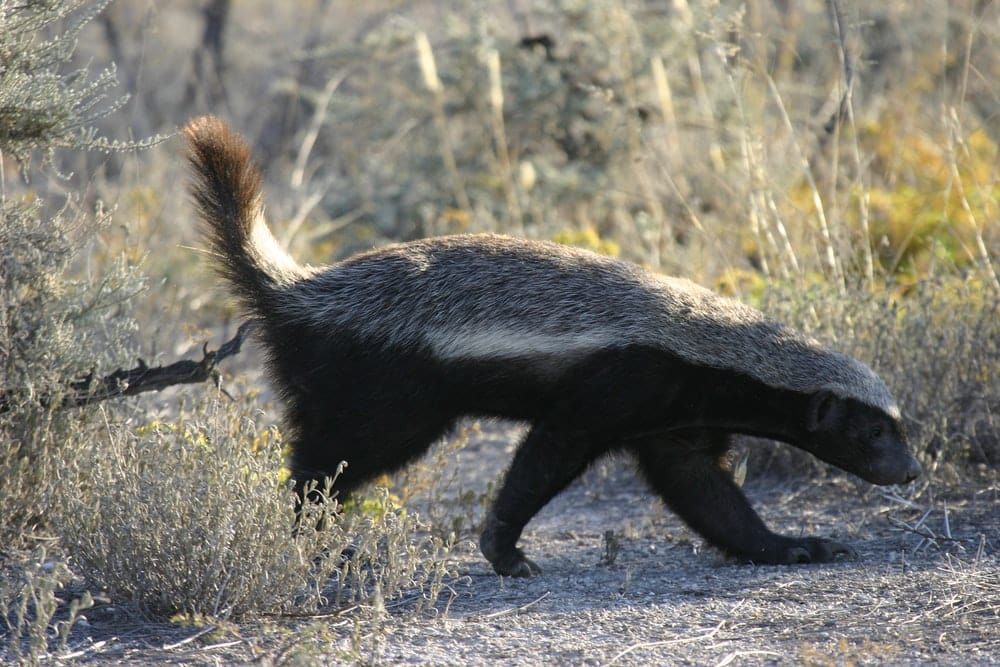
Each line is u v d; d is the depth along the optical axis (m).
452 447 11.32
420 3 28.52
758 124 18.44
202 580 8.16
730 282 14.31
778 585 9.22
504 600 8.97
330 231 20.66
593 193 19.66
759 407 9.86
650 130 19.95
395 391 9.70
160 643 7.69
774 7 23.00
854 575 9.38
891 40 21.83
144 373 10.33
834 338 12.45
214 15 28.06
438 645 7.75
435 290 9.70
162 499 8.23
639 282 9.86
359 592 8.84
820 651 7.48
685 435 10.28
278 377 10.09
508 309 9.61
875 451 9.90
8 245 9.52
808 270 14.71
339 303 9.80
